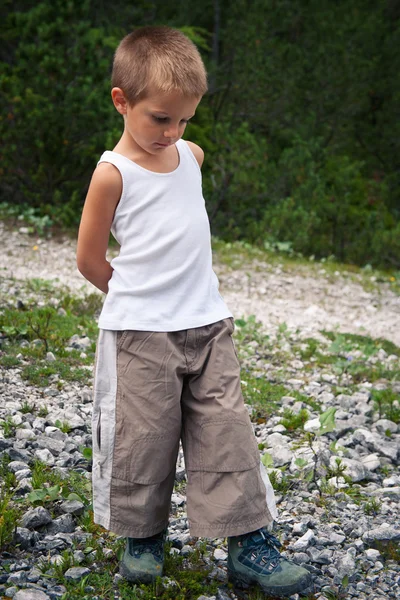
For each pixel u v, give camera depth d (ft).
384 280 39.27
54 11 40.86
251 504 8.02
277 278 36.32
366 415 16.99
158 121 7.69
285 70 60.18
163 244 8.02
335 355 23.07
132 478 8.13
